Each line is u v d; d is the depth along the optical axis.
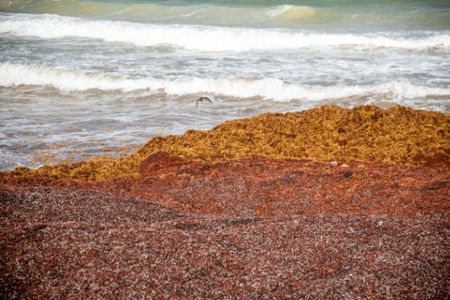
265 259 6.14
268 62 20.14
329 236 6.76
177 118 14.65
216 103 16.00
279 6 30.50
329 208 8.45
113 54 21.78
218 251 6.26
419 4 31.91
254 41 23.22
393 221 7.26
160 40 23.86
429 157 10.92
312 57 20.84
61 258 6.04
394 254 6.17
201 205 8.77
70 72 18.52
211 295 5.45
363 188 9.09
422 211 8.02
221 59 20.75
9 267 5.86
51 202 8.17
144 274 5.76
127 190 9.51
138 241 6.42
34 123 14.16
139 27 25.67
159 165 10.80
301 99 16.09
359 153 11.21
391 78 17.58
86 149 12.27
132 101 16.31
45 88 17.69
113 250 6.20
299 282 5.67
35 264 5.93
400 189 8.97
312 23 28.03
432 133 12.08
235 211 8.51
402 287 5.51
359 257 6.16
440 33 23.73
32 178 10.02
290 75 18.20
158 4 33.16
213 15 30.27
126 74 18.44
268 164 10.47
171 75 18.28
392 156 11.01
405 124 12.64
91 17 31.70
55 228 6.81
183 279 5.69
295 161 10.69
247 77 17.73
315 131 12.51
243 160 10.72
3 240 6.41
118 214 7.86
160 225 7.22
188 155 11.26
